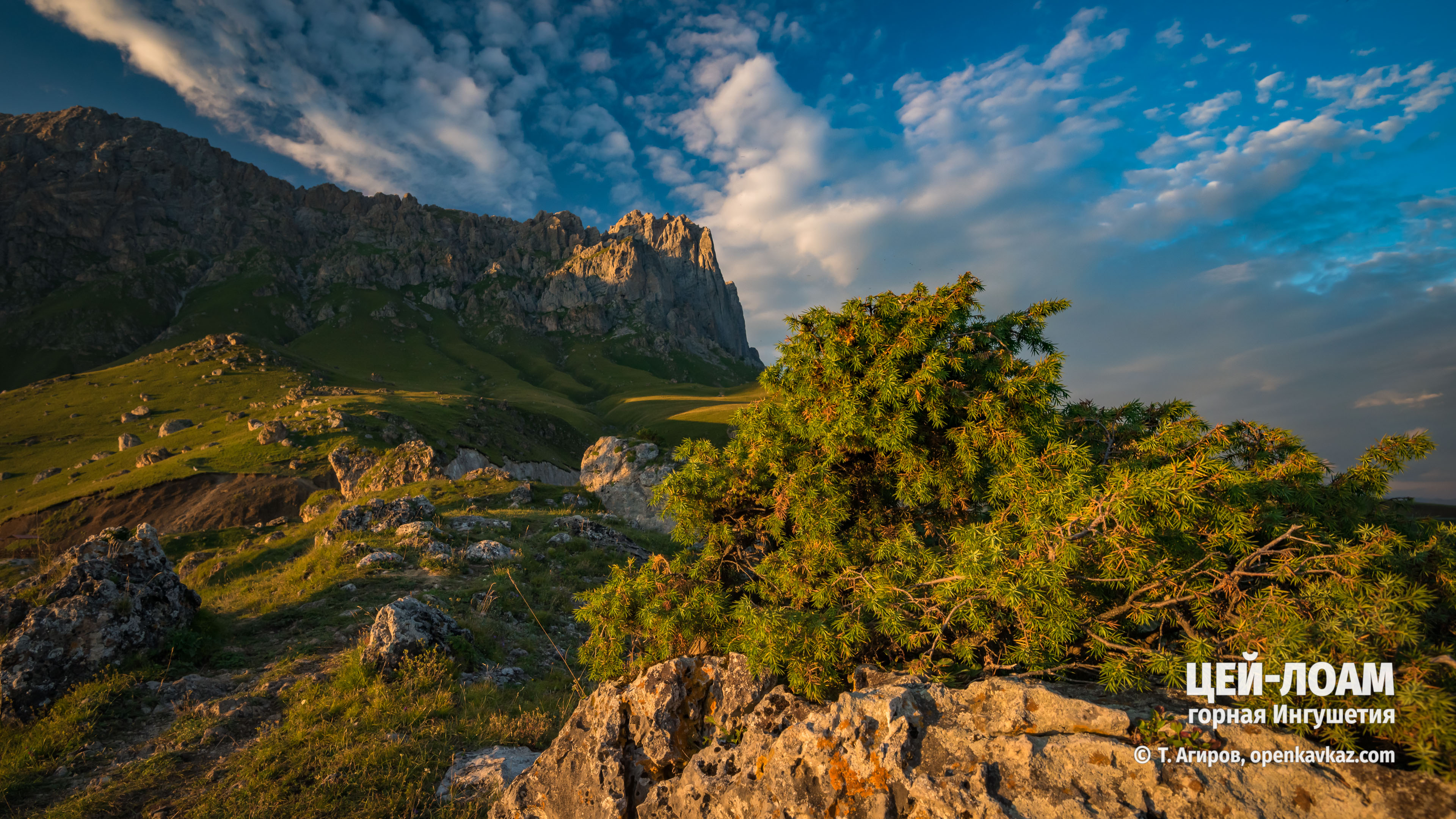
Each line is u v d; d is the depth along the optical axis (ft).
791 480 16.85
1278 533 12.30
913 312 16.29
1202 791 9.21
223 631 42.68
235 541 202.39
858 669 14.05
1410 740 8.45
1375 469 14.07
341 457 246.88
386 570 55.42
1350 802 8.45
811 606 16.44
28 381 628.69
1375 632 9.07
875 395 16.12
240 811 21.84
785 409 18.78
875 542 16.97
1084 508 12.00
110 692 32.63
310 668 36.94
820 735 12.26
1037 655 11.84
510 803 17.60
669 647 16.65
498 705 31.09
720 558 17.99
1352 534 12.34
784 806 12.14
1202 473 11.49
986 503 16.17
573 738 17.01
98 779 25.99
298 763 24.84
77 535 261.85
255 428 339.57
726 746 14.48
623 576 18.71
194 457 307.37
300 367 572.92
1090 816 9.45
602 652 17.26
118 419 437.99
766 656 13.87
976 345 16.43
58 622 34.65
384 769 24.16
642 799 15.02
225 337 611.88
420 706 29.25
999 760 10.58
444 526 70.18
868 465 18.34
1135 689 11.47
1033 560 11.86
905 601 13.87
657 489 19.12
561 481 341.21
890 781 11.13
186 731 29.27
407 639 34.58
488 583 51.93
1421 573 11.21
